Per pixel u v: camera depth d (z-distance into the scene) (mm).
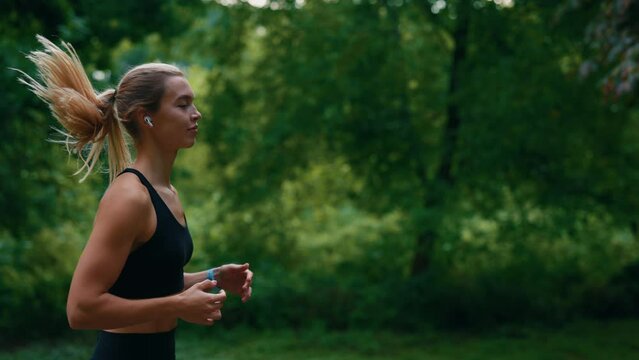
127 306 1790
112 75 7875
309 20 8719
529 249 9055
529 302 8680
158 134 2041
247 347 7508
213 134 9023
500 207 8891
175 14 8570
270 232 9695
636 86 5551
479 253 8945
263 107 9273
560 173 8711
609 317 9078
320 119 8617
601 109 8227
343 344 7672
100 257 1799
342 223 11617
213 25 9398
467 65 8516
